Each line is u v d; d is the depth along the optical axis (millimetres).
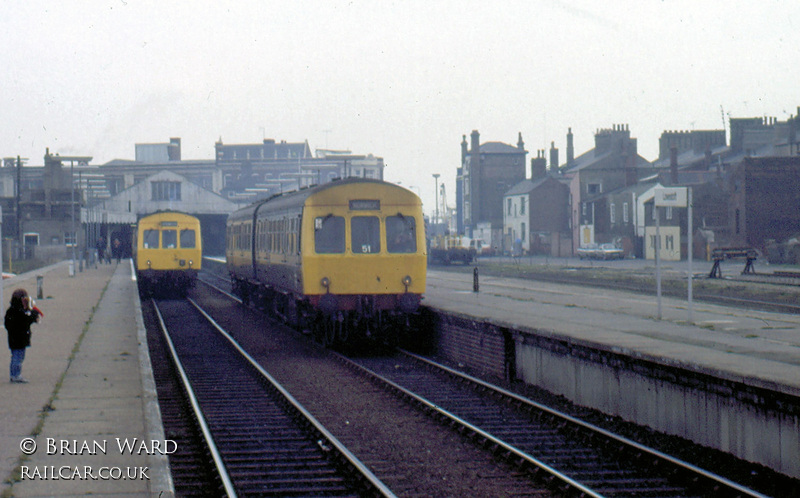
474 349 23547
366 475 12023
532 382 20484
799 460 12055
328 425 16125
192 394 18531
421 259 26016
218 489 11852
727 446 13688
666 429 15312
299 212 26266
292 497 11633
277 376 22188
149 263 48781
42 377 19219
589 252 91625
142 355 22828
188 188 109000
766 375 12883
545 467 12258
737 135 104625
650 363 15695
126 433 13586
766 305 33062
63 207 101125
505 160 130125
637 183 98375
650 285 45219
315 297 25672
